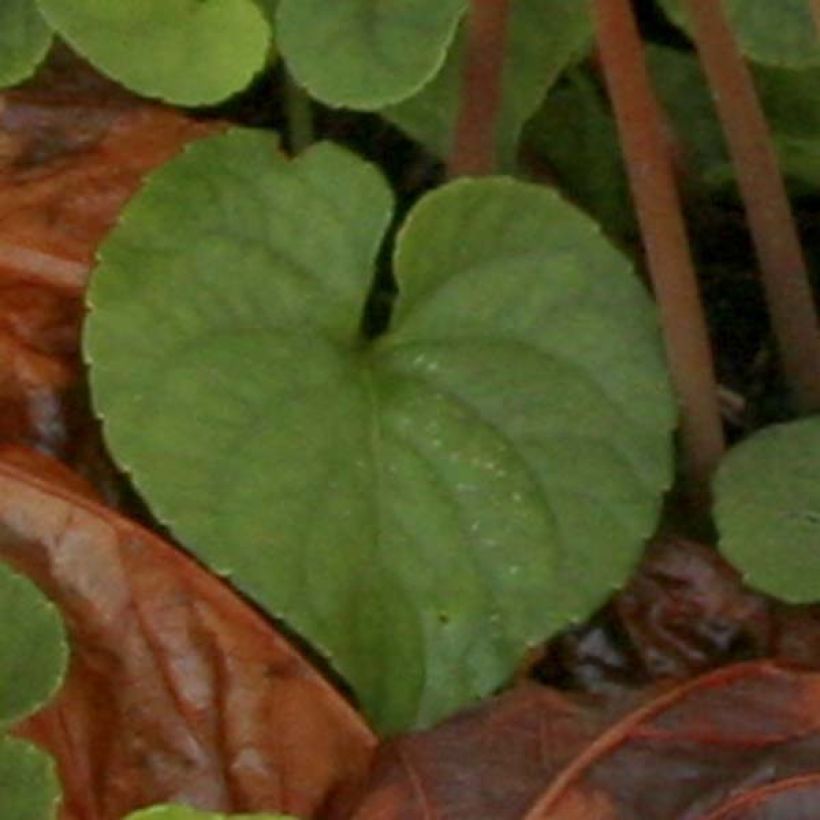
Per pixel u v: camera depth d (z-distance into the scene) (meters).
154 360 0.34
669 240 0.34
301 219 0.34
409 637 0.33
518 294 0.34
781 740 0.33
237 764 0.33
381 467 0.34
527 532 0.34
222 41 0.34
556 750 0.33
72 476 0.34
